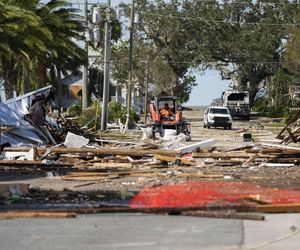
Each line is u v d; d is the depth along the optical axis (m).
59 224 26.59
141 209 28.84
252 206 29.02
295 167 50.56
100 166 50.50
